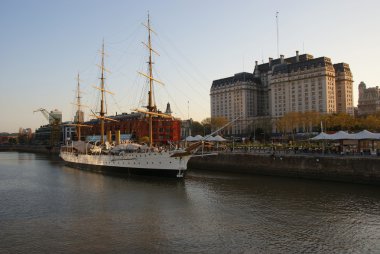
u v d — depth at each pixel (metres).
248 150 82.56
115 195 46.34
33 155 175.12
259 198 42.66
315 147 74.44
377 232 28.52
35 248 25.41
